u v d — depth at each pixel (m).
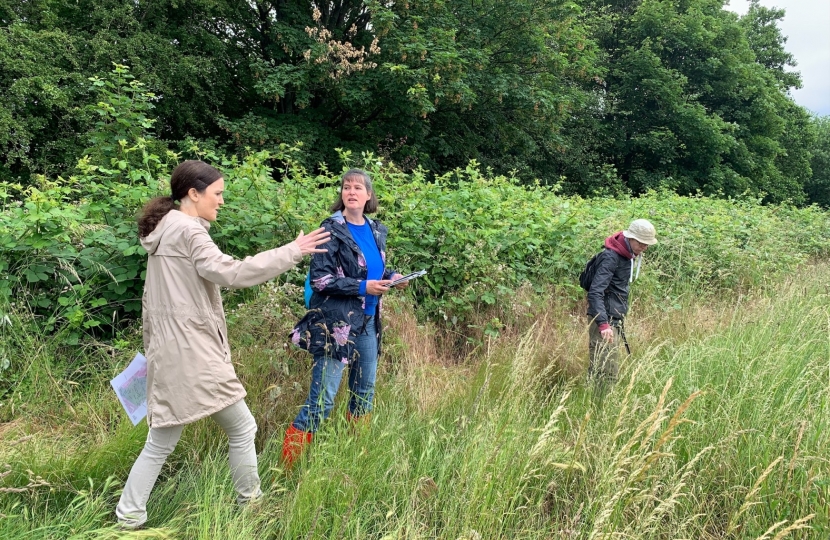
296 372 3.46
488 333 4.43
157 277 2.15
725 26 22.41
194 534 2.13
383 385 3.52
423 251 4.92
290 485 2.53
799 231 10.66
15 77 9.46
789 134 26.92
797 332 4.09
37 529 2.04
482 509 2.26
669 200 11.41
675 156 20.59
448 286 4.97
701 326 4.98
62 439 2.80
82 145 9.96
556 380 3.98
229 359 2.30
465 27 13.90
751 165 22.28
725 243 7.42
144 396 2.34
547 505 2.57
